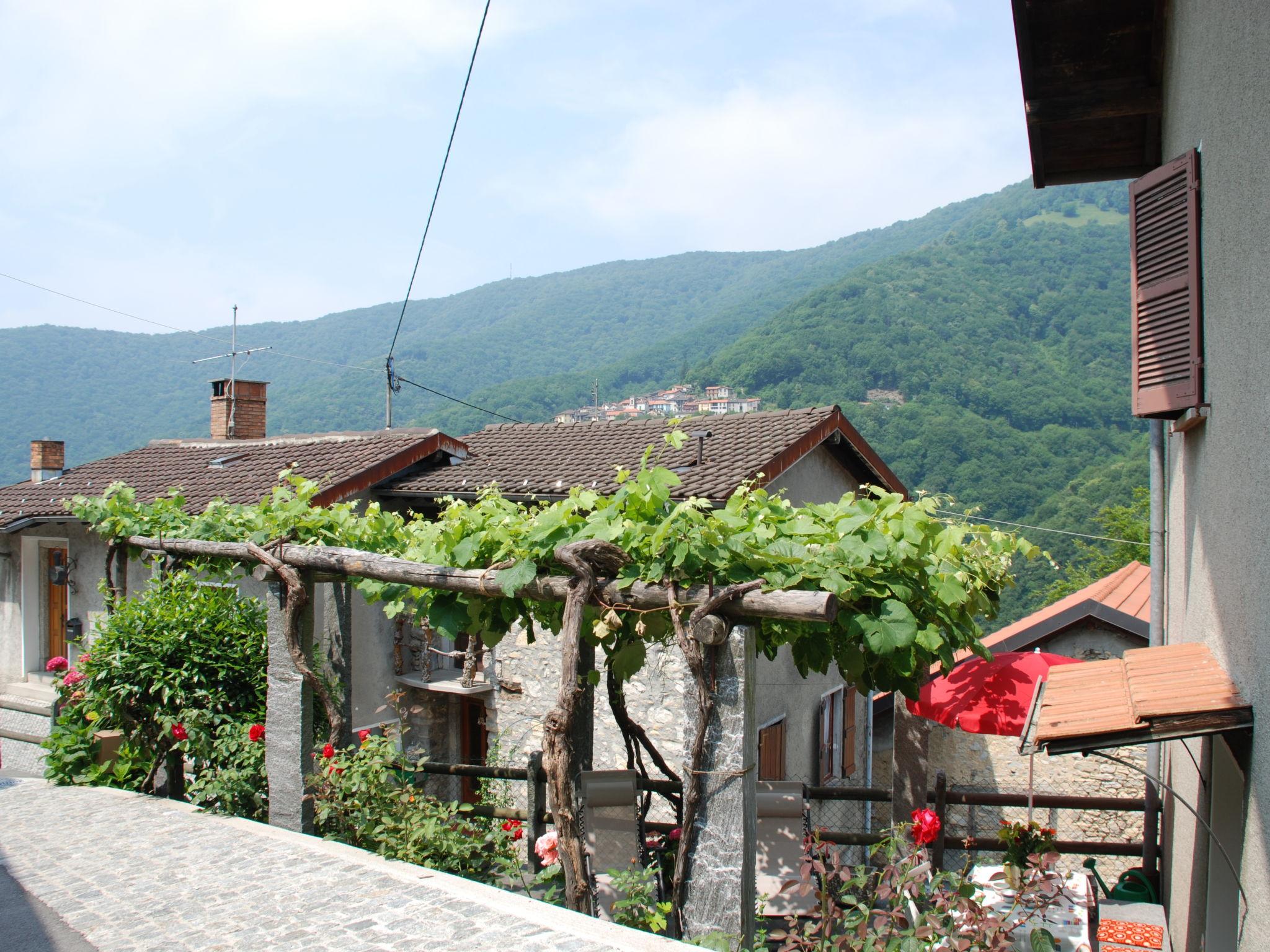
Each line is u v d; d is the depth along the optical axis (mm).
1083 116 6242
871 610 4906
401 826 6047
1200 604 4777
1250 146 3490
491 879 6289
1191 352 4504
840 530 4988
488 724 11281
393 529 7402
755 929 4824
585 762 6543
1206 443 4488
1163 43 5844
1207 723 3432
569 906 4988
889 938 3908
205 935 4605
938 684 7062
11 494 16078
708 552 4570
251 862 5758
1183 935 5207
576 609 4902
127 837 6504
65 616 15133
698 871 4598
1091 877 6418
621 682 6133
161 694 7578
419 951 4270
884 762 14281
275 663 6738
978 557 5879
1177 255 4730
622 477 5145
